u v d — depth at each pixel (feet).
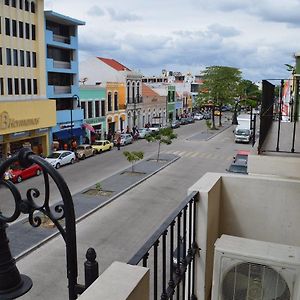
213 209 12.89
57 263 39.47
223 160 103.04
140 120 172.96
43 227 48.26
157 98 193.77
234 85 198.29
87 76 157.99
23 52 93.61
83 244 44.98
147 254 7.60
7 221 6.29
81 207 58.39
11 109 86.58
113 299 5.73
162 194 68.03
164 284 9.23
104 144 117.19
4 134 85.76
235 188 14.06
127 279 6.30
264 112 17.76
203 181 13.29
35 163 5.98
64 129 111.45
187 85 273.13
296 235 13.60
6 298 6.22
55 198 55.11
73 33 117.08
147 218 54.90
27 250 41.81
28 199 6.17
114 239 46.91
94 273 6.10
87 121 126.52
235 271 10.33
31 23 95.76
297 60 46.62
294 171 15.40
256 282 10.17
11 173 66.49
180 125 206.69
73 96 117.19
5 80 87.92
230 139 149.48
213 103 199.41
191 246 11.67
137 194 67.77
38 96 99.86
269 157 15.75
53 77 110.73
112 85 144.87
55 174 5.88
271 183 13.66
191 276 12.30
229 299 10.46
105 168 91.25
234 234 14.28
